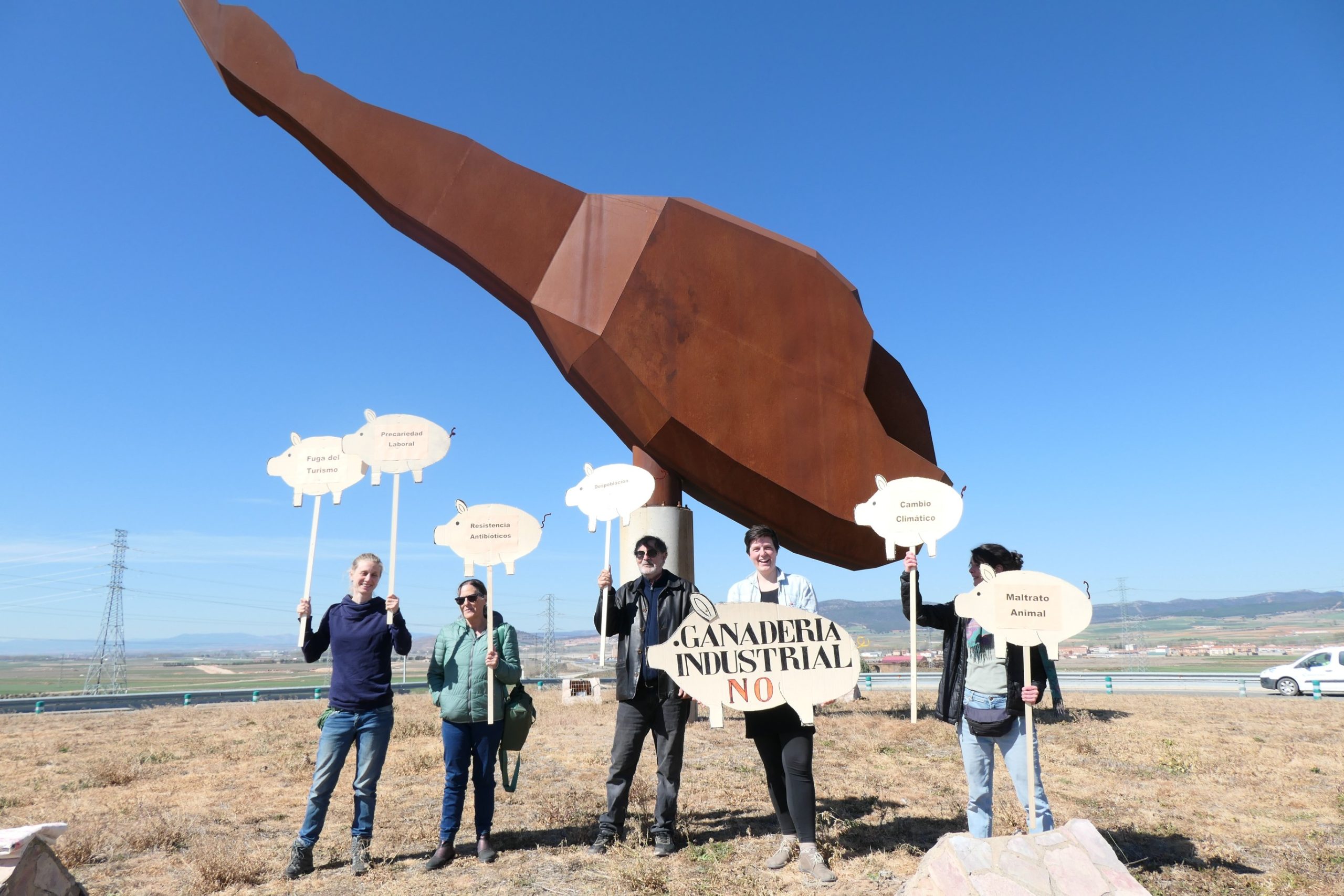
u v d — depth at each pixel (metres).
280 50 10.36
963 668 4.66
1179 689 26.98
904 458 10.79
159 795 7.32
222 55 10.27
